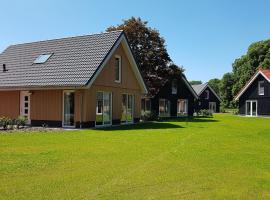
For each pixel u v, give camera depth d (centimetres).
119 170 952
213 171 963
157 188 786
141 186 799
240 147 1445
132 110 2845
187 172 945
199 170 973
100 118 2436
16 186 780
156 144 1471
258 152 1312
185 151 1296
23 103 2530
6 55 2883
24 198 699
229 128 2503
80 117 2269
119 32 2508
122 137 1711
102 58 2316
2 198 698
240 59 7744
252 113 5088
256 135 1989
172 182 838
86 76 2208
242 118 4262
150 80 3897
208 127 2545
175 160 1112
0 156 1119
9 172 905
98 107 2409
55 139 1584
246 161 1118
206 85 6850
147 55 3834
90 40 2538
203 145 1479
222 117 4500
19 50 2864
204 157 1177
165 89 4381
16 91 2553
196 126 2619
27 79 2442
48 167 973
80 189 765
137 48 3900
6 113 2612
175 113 4534
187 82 4656
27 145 1372
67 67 2364
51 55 2575
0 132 1880
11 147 1312
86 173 910
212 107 6950
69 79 2241
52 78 2322
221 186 812
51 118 2381
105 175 892
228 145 1501
